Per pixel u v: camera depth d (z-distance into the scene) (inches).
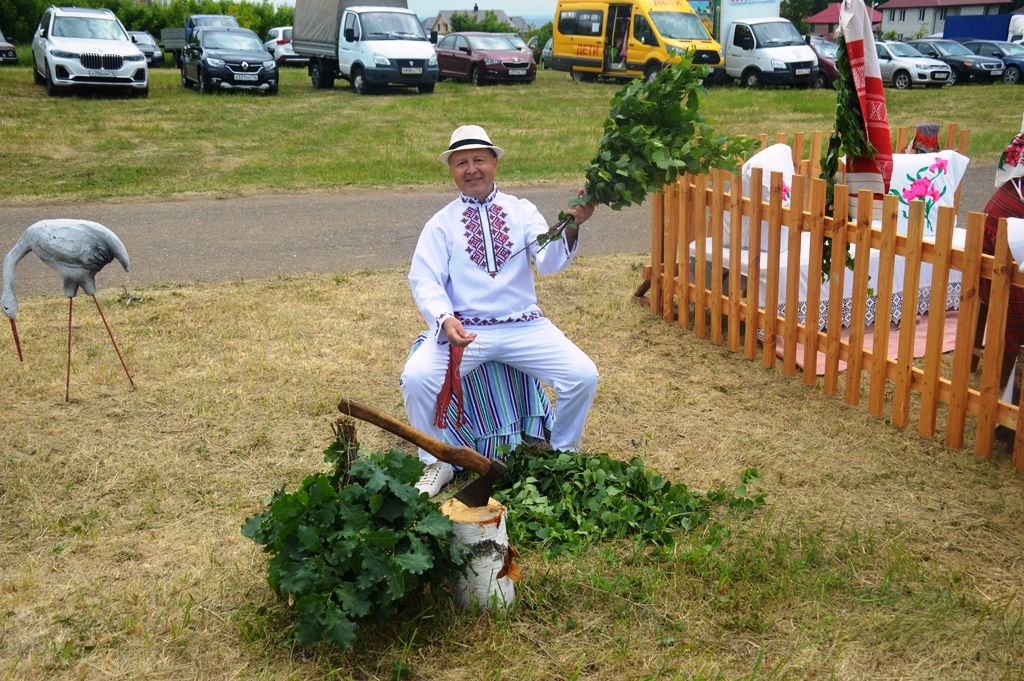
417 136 616.7
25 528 147.7
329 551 114.3
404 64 837.8
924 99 830.5
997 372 166.1
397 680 111.7
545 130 649.0
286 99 807.7
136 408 192.1
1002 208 182.7
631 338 239.9
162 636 120.8
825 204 198.2
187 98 789.9
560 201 424.8
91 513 151.9
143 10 1780.3
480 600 123.0
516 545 139.3
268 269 305.7
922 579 132.3
